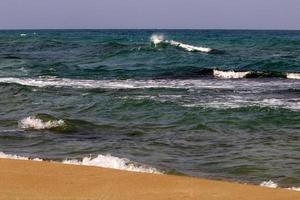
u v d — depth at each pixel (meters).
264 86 27.59
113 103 20.80
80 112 19.64
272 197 8.30
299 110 18.84
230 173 11.22
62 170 9.97
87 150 13.47
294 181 10.57
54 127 16.28
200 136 15.27
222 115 18.11
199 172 11.27
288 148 13.45
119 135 15.53
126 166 11.38
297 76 33.09
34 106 21.05
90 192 8.47
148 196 8.27
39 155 12.84
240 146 13.81
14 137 15.08
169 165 11.86
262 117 17.69
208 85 28.05
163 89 25.44
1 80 30.20
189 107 19.62
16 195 8.16
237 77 33.31
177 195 8.34
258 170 11.42
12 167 10.16
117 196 8.24
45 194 8.28
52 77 32.41
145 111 19.34
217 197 8.26
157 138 15.05
